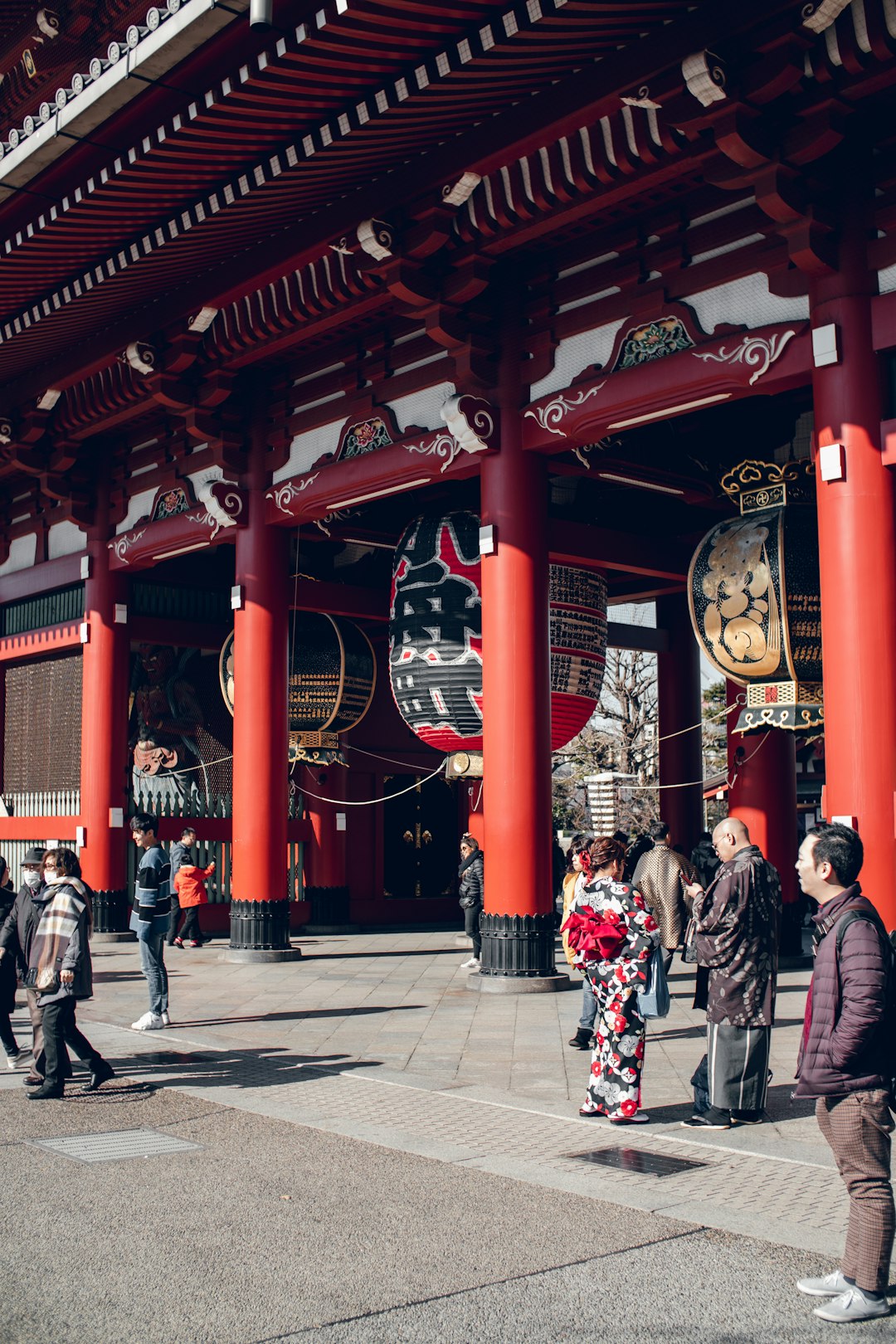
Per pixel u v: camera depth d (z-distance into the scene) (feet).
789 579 45.62
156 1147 25.88
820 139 37.42
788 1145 25.46
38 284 55.98
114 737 74.90
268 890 62.69
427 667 54.85
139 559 72.33
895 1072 17.11
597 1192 22.24
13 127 75.41
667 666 79.00
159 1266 18.56
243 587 63.57
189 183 46.55
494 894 49.39
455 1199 21.91
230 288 53.98
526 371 50.03
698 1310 16.83
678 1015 44.06
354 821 90.63
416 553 55.77
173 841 77.87
